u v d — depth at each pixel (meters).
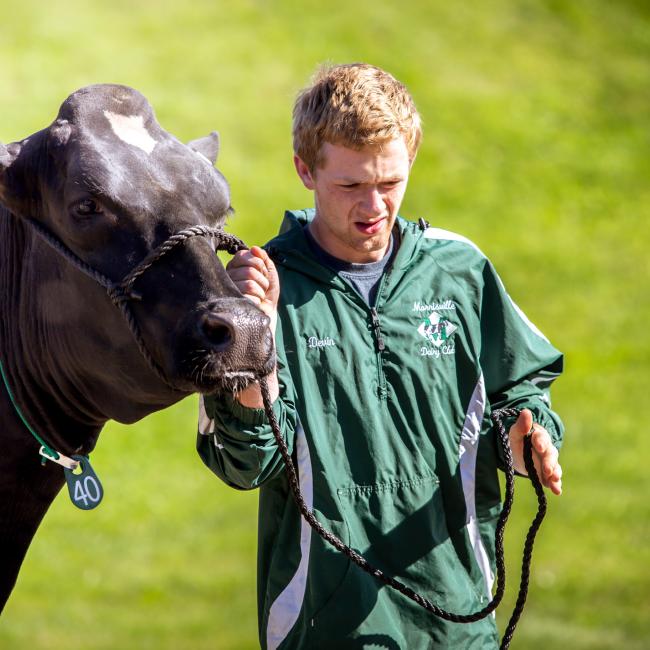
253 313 4.76
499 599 5.37
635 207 31.86
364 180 5.43
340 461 5.46
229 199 5.29
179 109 31.66
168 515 18.86
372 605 5.38
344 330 5.59
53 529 18.17
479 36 38.72
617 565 17.08
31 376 5.54
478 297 5.88
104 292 5.06
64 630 14.62
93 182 4.97
